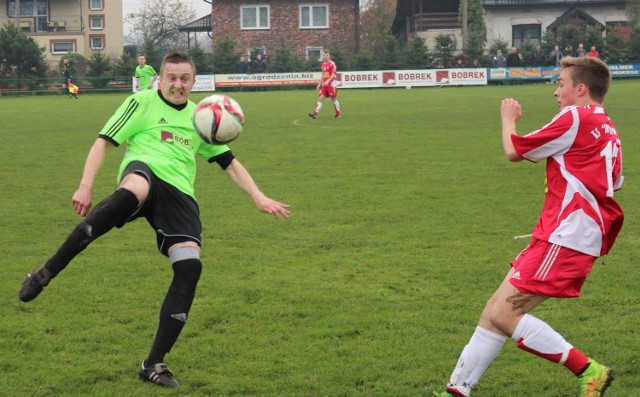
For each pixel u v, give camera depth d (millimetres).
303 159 16453
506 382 5469
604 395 5203
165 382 5359
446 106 31219
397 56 53312
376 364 5746
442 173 14430
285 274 8133
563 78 5012
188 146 5598
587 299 7242
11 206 11852
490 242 9414
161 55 54969
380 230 10062
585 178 4758
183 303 5340
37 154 17812
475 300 7242
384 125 23609
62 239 9797
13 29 52906
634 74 52188
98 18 68000
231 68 53062
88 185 5293
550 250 4754
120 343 6203
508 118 5016
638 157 16078
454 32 59656
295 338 6301
